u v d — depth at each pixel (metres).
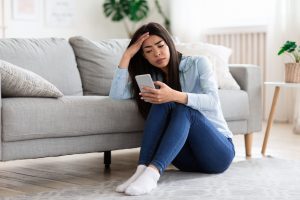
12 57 3.07
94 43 3.49
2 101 2.44
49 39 3.36
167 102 2.49
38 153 2.54
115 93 2.82
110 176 2.88
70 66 3.31
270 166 3.01
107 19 6.16
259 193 2.34
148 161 2.43
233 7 5.71
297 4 5.10
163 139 2.40
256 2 5.55
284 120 5.30
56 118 2.56
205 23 5.89
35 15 5.50
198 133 2.52
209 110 2.62
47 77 3.16
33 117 2.48
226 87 3.50
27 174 2.98
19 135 2.44
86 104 2.69
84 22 5.94
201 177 2.68
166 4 6.34
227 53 3.75
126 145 2.88
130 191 2.29
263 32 5.38
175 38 4.02
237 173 2.79
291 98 5.26
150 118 2.49
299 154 3.58
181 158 2.71
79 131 2.66
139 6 6.03
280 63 5.21
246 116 3.49
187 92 2.68
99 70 3.40
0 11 5.17
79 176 2.90
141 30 2.63
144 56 2.65
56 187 2.61
